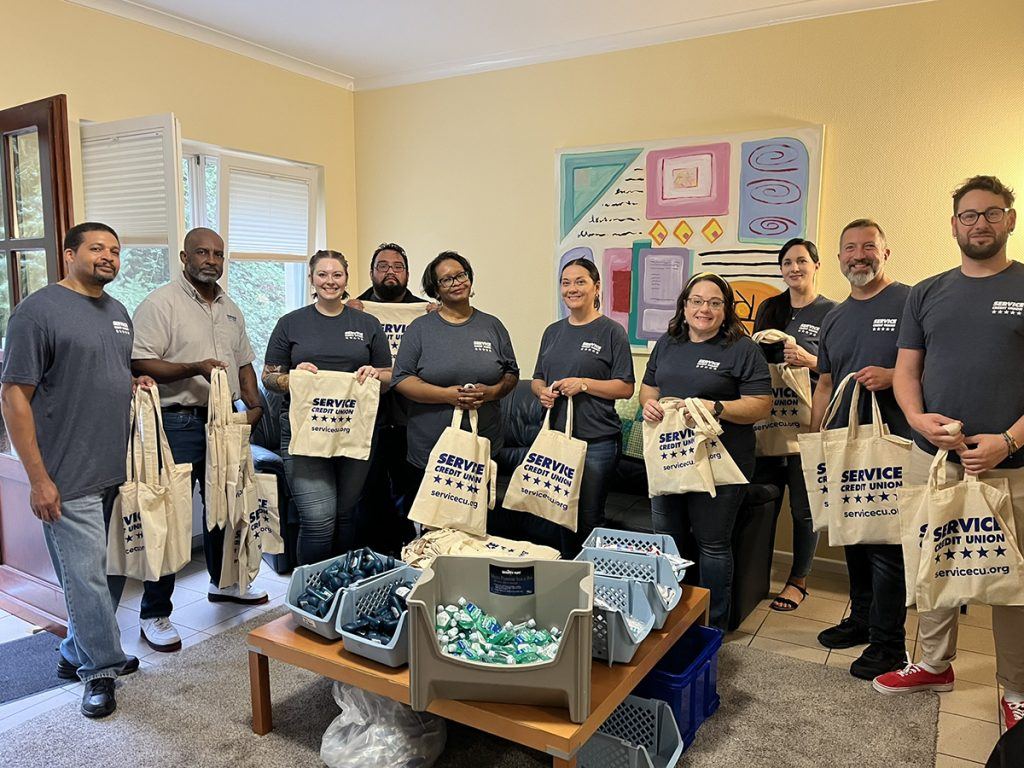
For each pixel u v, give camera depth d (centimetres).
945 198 309
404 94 446
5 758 205
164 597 272
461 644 178
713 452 252
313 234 454
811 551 315
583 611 160
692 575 286
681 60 359
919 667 242
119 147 303
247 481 278
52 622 282
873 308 243
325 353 283
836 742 215
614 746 191
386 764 191
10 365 216
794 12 327
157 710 230
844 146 327
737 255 353
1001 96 294
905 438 238
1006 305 198
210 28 365
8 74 296
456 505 261
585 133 390
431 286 274
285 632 213
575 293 275
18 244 281
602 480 277
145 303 264
